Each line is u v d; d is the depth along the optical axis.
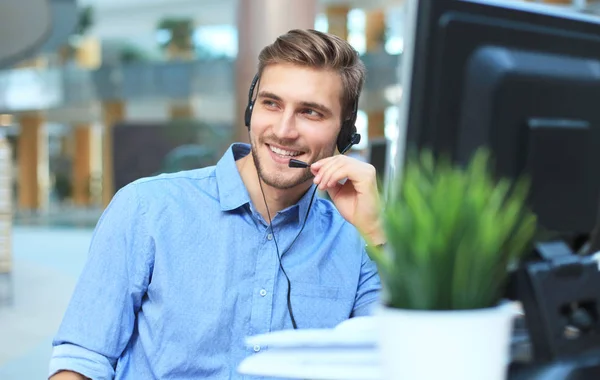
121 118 21.67
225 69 18.91
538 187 1.03
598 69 1.08
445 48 0.97
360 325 1.09
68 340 1.39
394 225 0.77
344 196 1.38
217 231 1.45
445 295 0.76
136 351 1.44
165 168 19.92
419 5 0.97
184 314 1.40
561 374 0.95
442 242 0.75
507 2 1.01
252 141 1.42
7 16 12.40
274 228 1.47
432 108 0.98
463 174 0.86
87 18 20.77
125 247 1.43
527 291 0.98
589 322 1.02
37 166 23.97
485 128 0.99
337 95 1.38
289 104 1.36
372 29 16.45
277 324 1.44
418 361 0.75
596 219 1.07
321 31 1.40
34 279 7.85
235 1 6.56
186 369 1.39
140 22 21.33
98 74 20.08
